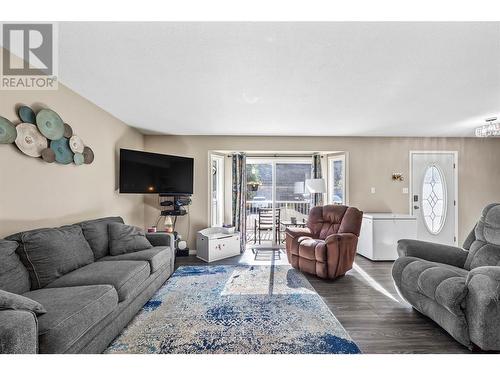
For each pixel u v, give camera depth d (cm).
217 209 499
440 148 463
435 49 175
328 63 196
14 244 174
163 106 299
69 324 133
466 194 465
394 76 218
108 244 262
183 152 452
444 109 304
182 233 451
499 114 324
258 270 348
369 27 153
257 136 458
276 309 230
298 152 490
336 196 496
